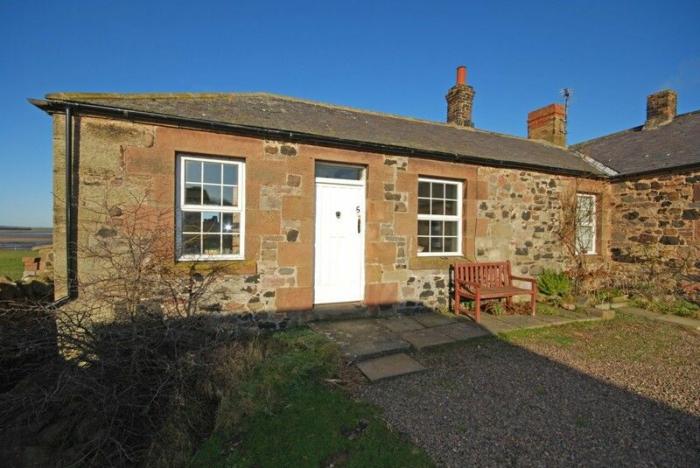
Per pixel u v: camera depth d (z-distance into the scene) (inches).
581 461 102.3
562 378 156.6
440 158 262.2
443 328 214.7
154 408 134.2
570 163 340.2
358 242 245.4
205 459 108.3
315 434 113.0
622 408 131.9
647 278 316.2
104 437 122.4
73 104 168.6
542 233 309.0
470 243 275.9
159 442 120.5
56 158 171.3
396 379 153.0
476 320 229.1
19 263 370.6
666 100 393.7
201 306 190.2
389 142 242.1
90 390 129.8
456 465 100.0
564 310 266.8
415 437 112.3
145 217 183.9
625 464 101.3
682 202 293.7
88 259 174.6
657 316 265.0
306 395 135.0
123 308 162.1
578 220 324.5
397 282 249.1
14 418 135.1
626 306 297.4
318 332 201.8
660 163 314.3
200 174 203.0
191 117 189.5
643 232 321.7
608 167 361.1
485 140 344.5
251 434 115.0
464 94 398.3
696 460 103.2
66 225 170.6
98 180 177.3
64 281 169.6
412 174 253.8
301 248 219.3
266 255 210.7
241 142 203.9
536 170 303.9
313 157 222.4
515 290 245.9
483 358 177.9
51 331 141.9
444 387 146.2
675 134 354.3
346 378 152.3
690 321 251.0
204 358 148.9
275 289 212.8
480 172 279.7
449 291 266.7
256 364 152.2
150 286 172.7
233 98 253.8
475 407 130.7
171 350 152.1
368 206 240.2
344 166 242.1
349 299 243.0
